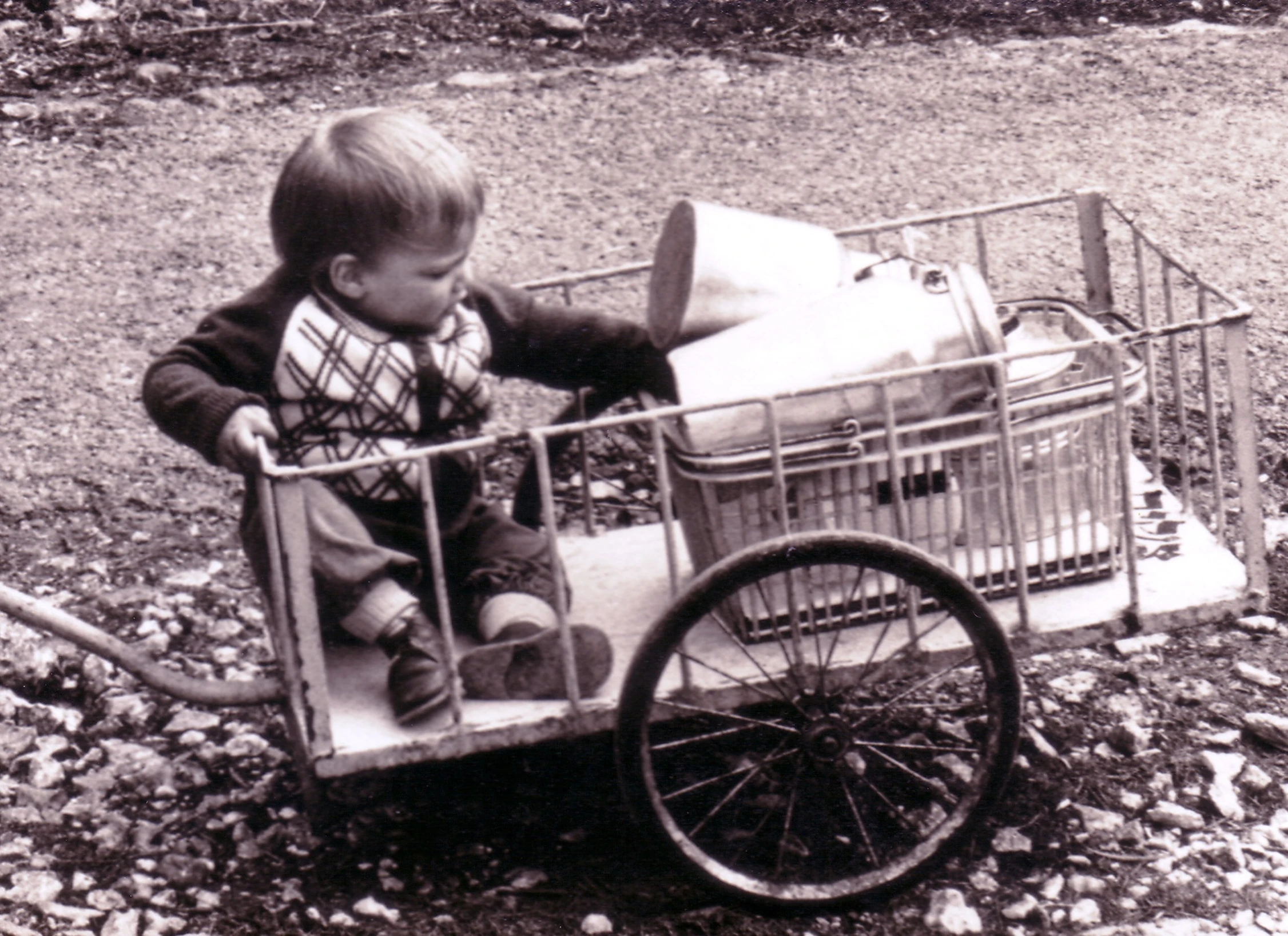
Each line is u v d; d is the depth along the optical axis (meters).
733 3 7.09
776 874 2.87
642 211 5.50
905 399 2.68
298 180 2.66
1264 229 5.30
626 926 2.86
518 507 3.23
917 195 5.56
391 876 2.99
